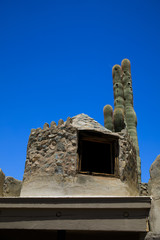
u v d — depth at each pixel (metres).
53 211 5.99
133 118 15.09
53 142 8.22
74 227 5.76
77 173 7.55
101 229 5.69
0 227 5.97
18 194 10.52
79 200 5.94
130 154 8.68
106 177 7.73
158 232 5.26
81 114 9.44
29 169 8.15
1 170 9.16
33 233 7.42
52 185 7.48
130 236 7.16
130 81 16.53
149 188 6.11
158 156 6.08
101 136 8.27
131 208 5.76
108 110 15.15
